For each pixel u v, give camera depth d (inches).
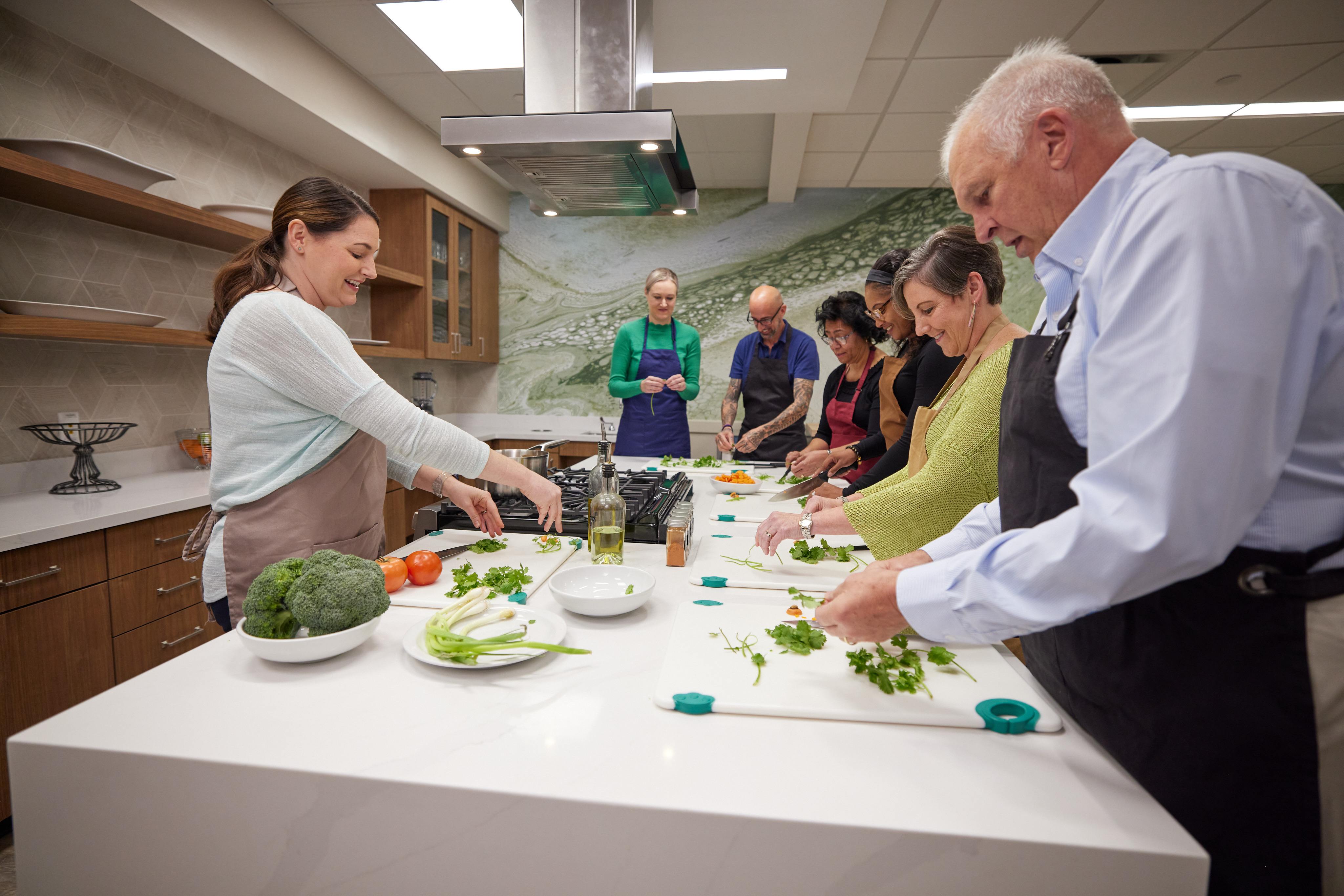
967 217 188.7
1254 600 26.0
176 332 96.3
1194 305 22.6
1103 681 29.7
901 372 90.3
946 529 48.2
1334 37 110.2
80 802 27.7
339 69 124.5
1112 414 24.9
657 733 29.3
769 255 196.7
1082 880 22.4
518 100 139.7
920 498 47.9
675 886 24.4
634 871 24.5
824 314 111.4
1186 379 22.4
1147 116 141.9
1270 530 26.0
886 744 28.5
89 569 76.1
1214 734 26.8
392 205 164.7
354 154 139.1
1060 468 31.3
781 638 37.9
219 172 120.0
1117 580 24.0
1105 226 29.9
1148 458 23.0
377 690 33.0
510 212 204.2
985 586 27.0
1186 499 22.5
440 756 27.2
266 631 35.9
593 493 73.0
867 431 111.1
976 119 31.9
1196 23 106.3
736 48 108.4
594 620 43.0
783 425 133.9
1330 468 25.5
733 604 45.3
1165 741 27.9
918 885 23.1
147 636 83.5
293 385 45.8
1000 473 35.8
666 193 90.0
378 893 26.2
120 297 103.3
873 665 34.3
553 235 203.6
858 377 113.4
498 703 31.8
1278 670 25.7
